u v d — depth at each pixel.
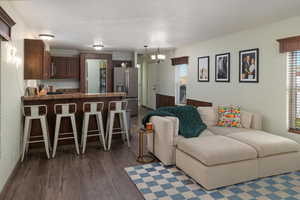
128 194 2.51
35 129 3.99
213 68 5.45
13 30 3.08
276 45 3.85
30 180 2.86
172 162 3.31
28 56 3.86
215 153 2.61
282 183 2.77
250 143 3.00
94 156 3.75
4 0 2.63
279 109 3.85
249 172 2.80
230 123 4.08
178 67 7.18
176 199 2.39
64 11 3.20
